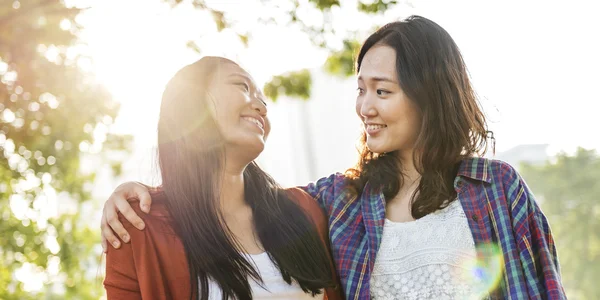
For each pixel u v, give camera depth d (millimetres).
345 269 2838
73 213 8266
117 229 2584
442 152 2859
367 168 2990
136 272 2584
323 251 2826
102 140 6488
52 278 8234
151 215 2670
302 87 6324
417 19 2945
